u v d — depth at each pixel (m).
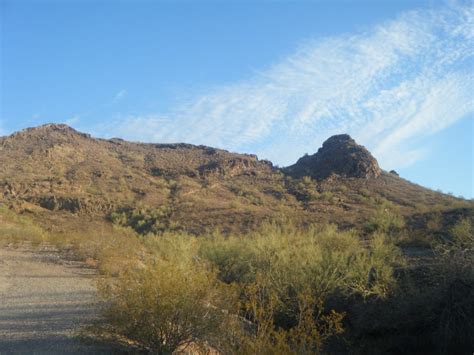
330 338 14.76
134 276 8.84
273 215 53.34
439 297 14.33
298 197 74.94
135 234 42.53
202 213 57.78
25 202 60.66
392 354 14.08
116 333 8.62
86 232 39.69
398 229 37.12
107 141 116.56
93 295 13.41
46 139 98.25
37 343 8.84
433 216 37.84
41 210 59.62
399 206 60.78
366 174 82.00
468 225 21.78
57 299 13.11
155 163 98.81
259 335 7.93
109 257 21.36
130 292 8.54
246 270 18.98
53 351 8.34
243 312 10.25
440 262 15.26
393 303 15.10
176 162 102.00
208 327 8.37
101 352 8.36
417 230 32.59
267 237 21.31
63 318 10.81
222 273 19.56
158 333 8.38
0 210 49.53
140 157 102.75
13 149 89.56
